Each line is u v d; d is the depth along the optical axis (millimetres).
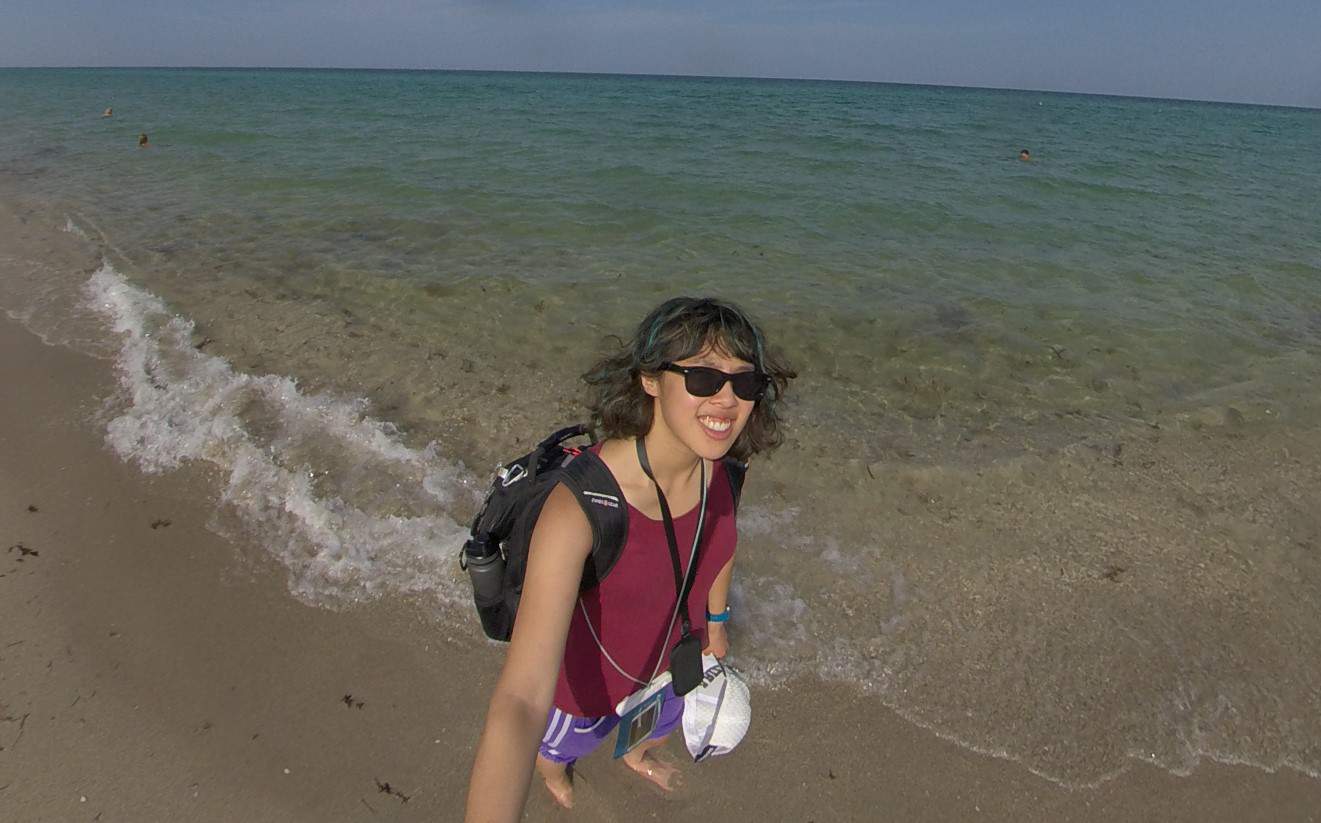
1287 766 2779
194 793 2537
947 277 8383
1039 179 16094
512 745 1248
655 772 2643
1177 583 3592
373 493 4062
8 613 3246
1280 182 17984
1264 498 4258
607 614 1581
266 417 4762
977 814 2594
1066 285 8250
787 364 1610
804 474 4336
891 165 17406
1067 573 3635
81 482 4125
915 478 4336
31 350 5629
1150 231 11359
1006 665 3133
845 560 3678
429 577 3496
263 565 3555
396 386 5258
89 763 2617
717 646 2199
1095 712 2945
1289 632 3334
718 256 8945
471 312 6711
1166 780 2721
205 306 6613
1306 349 6492
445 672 3021
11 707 2811
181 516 3867
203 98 39469
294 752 2688
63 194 11453
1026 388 5590
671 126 26656
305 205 11070
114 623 3205
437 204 11352
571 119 29125
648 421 1443
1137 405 5348
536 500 1436
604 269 8188
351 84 84125
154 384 5156
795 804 2598
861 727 2867
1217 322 7121
